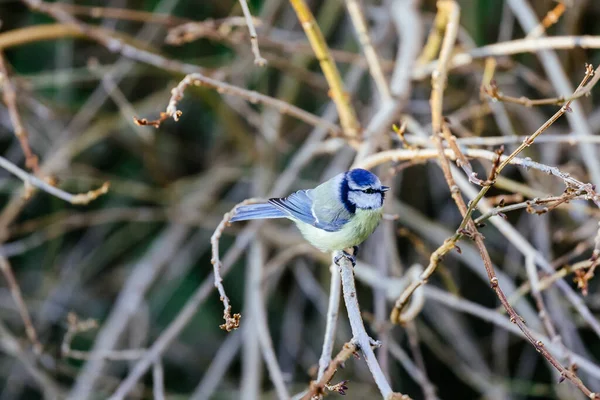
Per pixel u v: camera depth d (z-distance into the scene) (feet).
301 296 41.63
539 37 32.07
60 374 40.65
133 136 39.99
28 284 43.01
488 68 30.17
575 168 29.84
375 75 30.04
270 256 43.01
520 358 41.91
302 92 44.04
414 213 37.70
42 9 32.14
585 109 37.47
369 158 25.23
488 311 26.84
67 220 37.45
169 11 40.83
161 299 42.55
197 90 35.91
